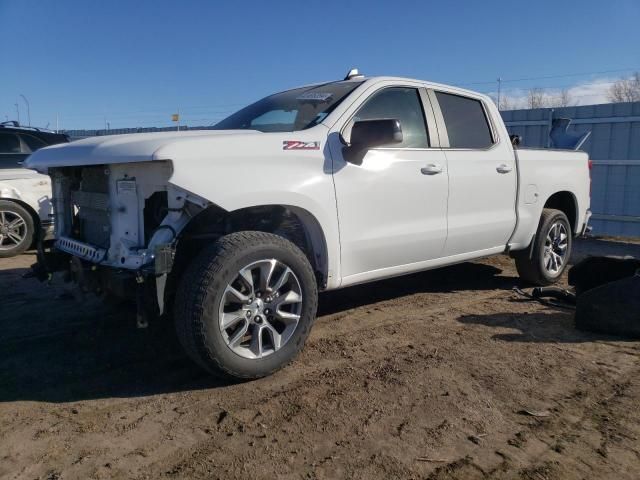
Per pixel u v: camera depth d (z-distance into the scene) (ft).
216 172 11.38
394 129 12.44
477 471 8.75
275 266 11.95
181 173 10.96
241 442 9.54
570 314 16.83
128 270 11.63
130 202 11.84
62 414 10.59
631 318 14.52
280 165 12.38
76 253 13.52
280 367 12.14
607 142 34.73
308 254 13.75
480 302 18.21
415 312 17.03
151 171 11.48
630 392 11.50
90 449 9.35
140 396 11.35
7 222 26.48
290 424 10.13
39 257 14.93
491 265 24.22
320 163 13.07
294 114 14.57
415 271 16.11
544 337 14.74
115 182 12.01
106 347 14.06
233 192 11.51
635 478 8.59
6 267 23.66
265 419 10.32
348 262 13.88
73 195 14.28
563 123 25.36
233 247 11.28
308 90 15.79
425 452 9.25
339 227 13.47
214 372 11.35
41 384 11.94
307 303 12.44
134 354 13.60
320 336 14.80
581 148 35.83
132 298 11.49
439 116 16.33
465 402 10.97
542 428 10.04
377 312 17.01
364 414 10.48
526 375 12.26
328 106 14.21
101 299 18.06
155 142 11.21
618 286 14.74
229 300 11.43
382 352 13.60
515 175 18.35
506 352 13.61
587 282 17.54
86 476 8.59
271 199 12.12
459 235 16.55
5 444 9.49
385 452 9.23
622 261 16.85
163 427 10.07
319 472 8.69
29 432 9.89
